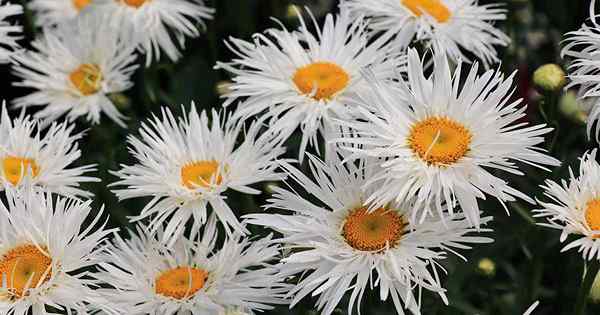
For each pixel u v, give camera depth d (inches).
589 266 28.1
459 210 27.9
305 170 31.5
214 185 28.7
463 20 32.1
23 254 28.0
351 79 30.5
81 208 28.1
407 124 27.6
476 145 27.3
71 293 27.5
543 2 36.6
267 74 30.6
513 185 32.0
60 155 30.2
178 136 29.8
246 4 36.3
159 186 29.1
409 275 27.1
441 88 27.8
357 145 28.0
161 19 34.1
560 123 31.4
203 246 28.7
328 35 31.1
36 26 36.5
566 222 27.4
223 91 32.9
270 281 27.9
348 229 27.7
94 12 34.2
